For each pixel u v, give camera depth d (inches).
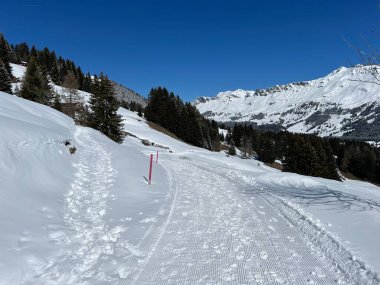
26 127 536.1
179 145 2479.1
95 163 673.0
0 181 362.0
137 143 1958.7
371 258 297.0
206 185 677.9
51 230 317.1
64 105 2095.2
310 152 2276.1
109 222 370.9
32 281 234.2
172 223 385.4
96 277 249.4
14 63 4343.0
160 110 3403.1
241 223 403.2
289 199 559.8
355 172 3959.2
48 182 449.7
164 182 650.8
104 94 1593.3
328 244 334.0
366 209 469.1
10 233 284.0
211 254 300.4
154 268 268.4
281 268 276.1
